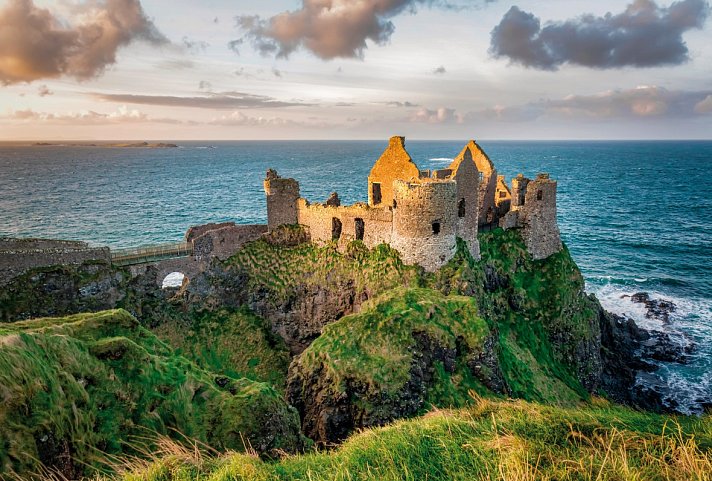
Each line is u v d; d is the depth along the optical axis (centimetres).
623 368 4862
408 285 3856
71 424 1288
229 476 1102
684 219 12012
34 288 3594
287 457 1398
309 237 4766
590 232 10762
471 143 5278
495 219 5212
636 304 6562
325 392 2945
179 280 6712
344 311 4284
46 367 1328
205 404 1716
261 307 4512
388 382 2856
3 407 1132
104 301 3875
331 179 19875
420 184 3828
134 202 13825
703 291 7012
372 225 4275
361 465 1139
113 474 1252
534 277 4719
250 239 4706
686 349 5288
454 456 1130
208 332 4256
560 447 1150
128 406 1509
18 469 1088
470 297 3450
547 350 4309
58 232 9494
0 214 11412
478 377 3122
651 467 996
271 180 4659
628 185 19075
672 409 4362
